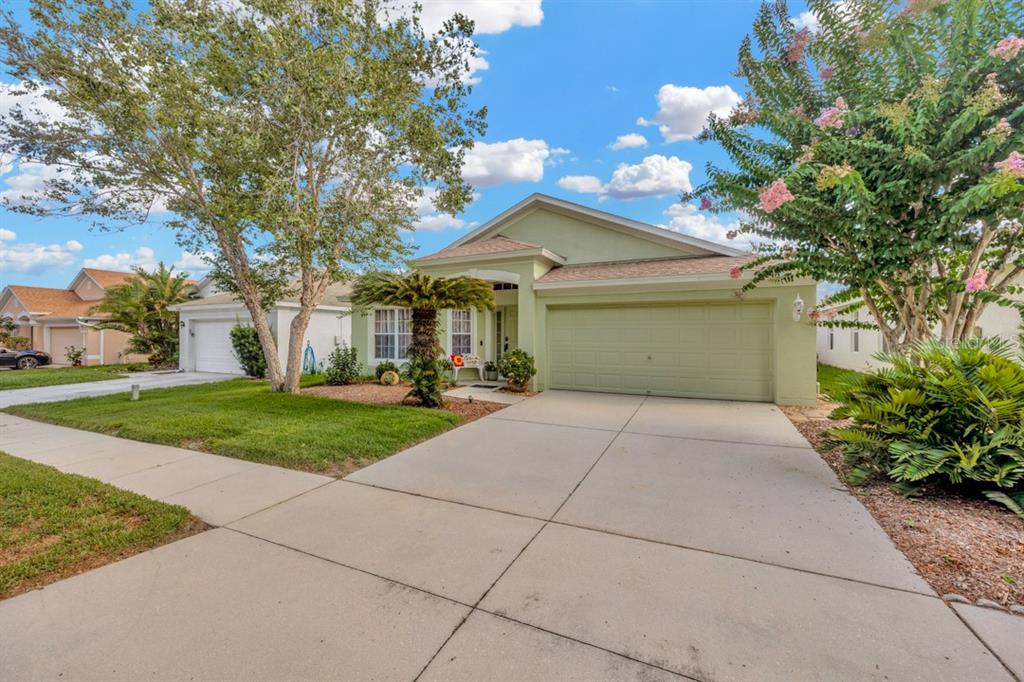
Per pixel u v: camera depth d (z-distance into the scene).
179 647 2.23
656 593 2.64
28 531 3.53
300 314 10.78
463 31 8.61
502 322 13.01
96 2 7.58
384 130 9.12
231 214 8.43
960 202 4.29
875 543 3.17
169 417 7.65
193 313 18.19
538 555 3.11
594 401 9.23
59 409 9.01
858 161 4.98
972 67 4.55
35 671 2.08
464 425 7.20
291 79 8.12
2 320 24.53
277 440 6.02
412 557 3.11
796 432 6.48
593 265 12.03
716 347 9.38
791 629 2.29
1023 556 2.87
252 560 3.08
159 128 8.38
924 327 5.55
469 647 2.21
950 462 3.81
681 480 4.58
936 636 2.21
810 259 5.75
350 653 2.18
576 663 2.09
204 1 7.91
